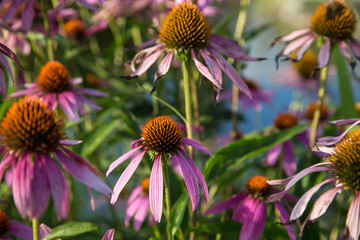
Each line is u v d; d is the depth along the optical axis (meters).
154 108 0.91
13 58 0.73
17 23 0.91
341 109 0.82
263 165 0.91
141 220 0.84
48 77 0.84
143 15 0.97
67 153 0.71
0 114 0.82
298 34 0.82
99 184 0.70
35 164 0.69
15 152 0.70
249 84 0.99
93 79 0.98
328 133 0.82
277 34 1.64
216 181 0.78
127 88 0.96
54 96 0.83
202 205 0.82
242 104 0.97
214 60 0.77
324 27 0.80
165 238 0.82
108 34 1.17
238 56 0.78
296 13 1.59
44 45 0.93
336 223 0.86
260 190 0.77
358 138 0.72
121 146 1.01
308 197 0.70
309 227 0.76
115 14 0.96
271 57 1.50
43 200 0.68
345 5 0.81
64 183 0.69
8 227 0.77
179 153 0.74
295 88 1.09
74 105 0.83
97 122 0.90
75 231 0.72
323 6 0.81
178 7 0.78
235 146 0.79
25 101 0.71
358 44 0.81
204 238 0.83
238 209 0.77
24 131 0.69
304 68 1.07
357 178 0.71
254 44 1.58
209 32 0.78
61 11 0.93
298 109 1.01
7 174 0.83
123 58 0.97
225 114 0.96
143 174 0.90
